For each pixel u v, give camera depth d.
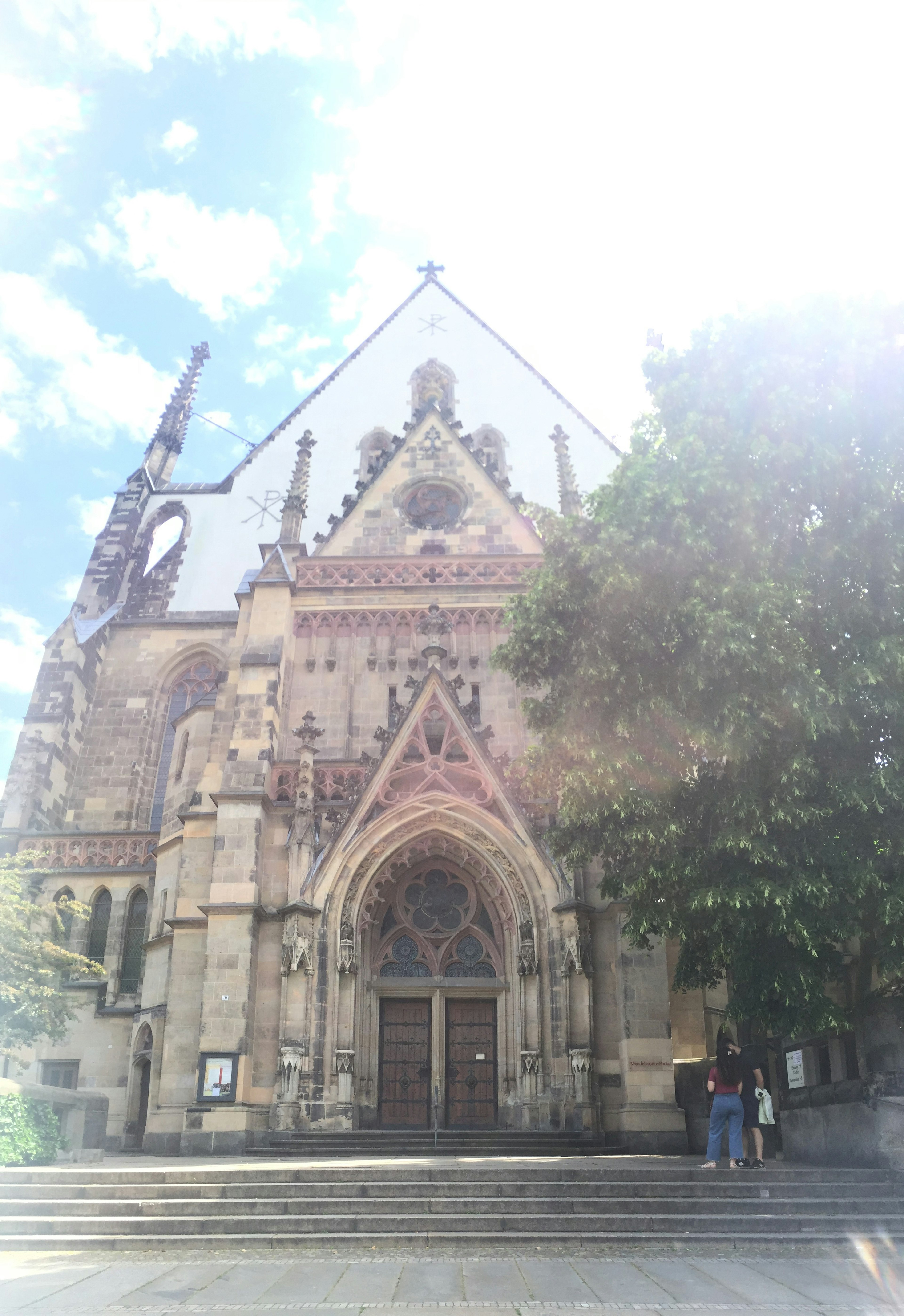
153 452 51.47
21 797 38.09
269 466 49.50
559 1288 10.93
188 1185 15.95
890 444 18.41
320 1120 26.80
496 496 38.28
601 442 48.03
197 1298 10.49
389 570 35.75
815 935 17.66
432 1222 14.50
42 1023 26.17
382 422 49.94
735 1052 18.09
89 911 27.48
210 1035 26.97
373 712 33.28
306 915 28.69
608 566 20.12
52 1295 10.69
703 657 18.66
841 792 17.52
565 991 27.94
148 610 45.75
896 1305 10.15
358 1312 9.83
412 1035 29.84
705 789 20.06
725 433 19.97
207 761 34.31
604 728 20.38
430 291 53.75
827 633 19.02
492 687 33.50
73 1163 19.52
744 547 19.52
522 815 29.92
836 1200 15.49
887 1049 18.17
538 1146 25.70
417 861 31.17
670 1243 13.81
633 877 20.31
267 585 34.56
